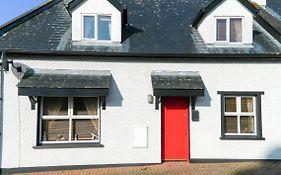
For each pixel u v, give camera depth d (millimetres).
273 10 15758
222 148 11109
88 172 10148
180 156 11281
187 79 10953
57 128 10961
